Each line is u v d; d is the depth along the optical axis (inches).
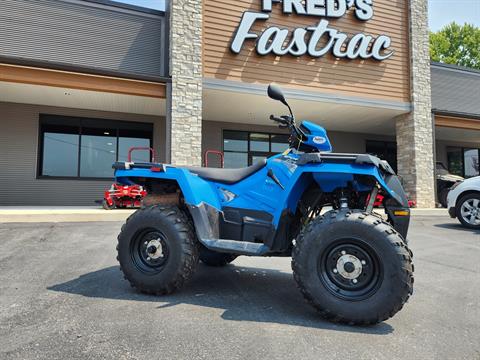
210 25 376.8
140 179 132.4
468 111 550.6
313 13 405.7
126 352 77.1
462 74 553.3
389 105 445.1
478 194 278.7
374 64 440.1
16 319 94.7
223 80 376.8
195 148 360.5
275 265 164.4
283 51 394.3
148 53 406.0
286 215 108.7
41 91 382.0
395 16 453.4
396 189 106.5
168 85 356.5
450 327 94.3
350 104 425.7
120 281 132.5
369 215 96.7
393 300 89.0
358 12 426.9
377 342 84.1
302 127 119.2
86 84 335.3
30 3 369.1
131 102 422.9
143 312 101.3
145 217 119.0
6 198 422.3
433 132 460.8
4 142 423.8
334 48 414.9
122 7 399.5
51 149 445.4
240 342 82.8
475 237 244.4
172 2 362.0
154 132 485.7
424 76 459.5
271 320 97.1
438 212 382.3
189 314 100.6
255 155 548.4
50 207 388.8
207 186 124.3
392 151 641.6
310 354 77.5
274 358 75.5
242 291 124.3
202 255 155.9
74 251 179.9
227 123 533.6
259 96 397.4
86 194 454.6
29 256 168.6
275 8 398.0
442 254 191.6
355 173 98.2
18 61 305.9
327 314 94.4
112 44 394.3
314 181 112.0
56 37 375.2
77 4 384.5
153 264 118.8
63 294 116.3
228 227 123.9
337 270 95.8
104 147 467.2
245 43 386.9
